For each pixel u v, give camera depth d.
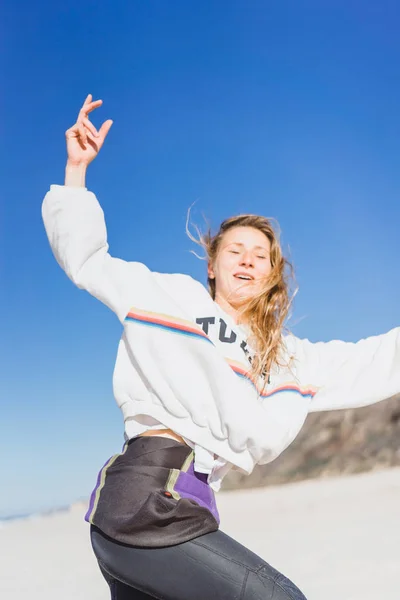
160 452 2.62
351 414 18.52
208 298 3.01
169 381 2.70
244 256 3.18
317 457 17.95
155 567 2.40
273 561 6.61
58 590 6.25
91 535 2.56
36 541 10.27
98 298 2.88
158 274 3.03
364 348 3.23
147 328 2.76
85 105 3.00
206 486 2.66
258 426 2.66
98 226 2.89
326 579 5.51
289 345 3.18
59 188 2.91
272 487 16.92
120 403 2.81
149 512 2.43
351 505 10.66
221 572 2.36
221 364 2.71
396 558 6.04
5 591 6.29
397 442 17.91
